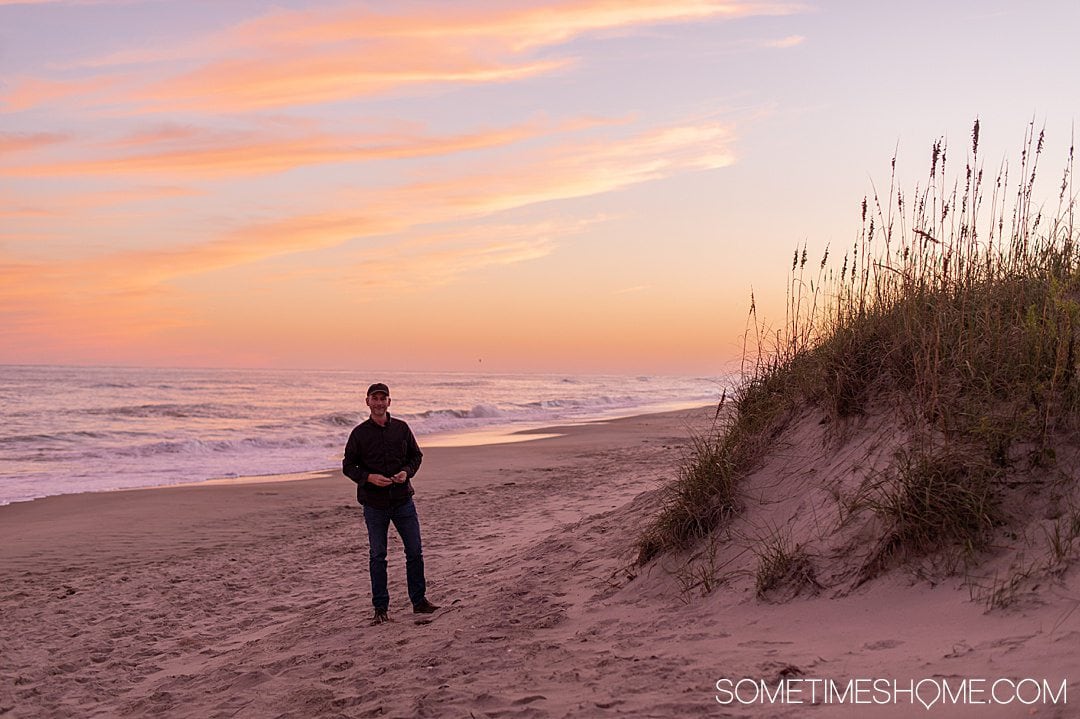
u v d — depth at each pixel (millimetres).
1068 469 4598
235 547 11125
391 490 6695
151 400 54812
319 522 12844
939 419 5293
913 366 5828
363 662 5281
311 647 6078
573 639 4895
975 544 4434
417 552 6723
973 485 4672
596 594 5914
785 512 5703
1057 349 5164
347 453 6699
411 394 71125
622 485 13617
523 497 13766
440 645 5277
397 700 4219
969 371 5457
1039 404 4965
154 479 18688
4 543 11477
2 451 24594
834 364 6375
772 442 6531
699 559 5691
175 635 7176
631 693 3717
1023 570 4109
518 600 6242
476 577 7703
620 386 105062
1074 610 3660
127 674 6125
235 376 130500
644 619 5082
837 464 5797
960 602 4113
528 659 4586
